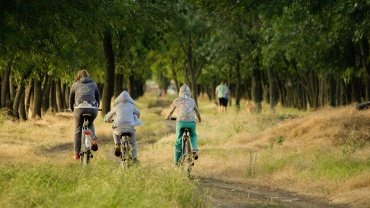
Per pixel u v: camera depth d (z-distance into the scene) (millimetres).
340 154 47500
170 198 30047
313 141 56812
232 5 73062
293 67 145000
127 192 27422
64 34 50938
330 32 83000
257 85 138125
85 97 43719
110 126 85625
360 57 98125
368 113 62219
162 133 85312
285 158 48438
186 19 136750
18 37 45438
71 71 86562
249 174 46906
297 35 94750
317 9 66125
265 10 67438
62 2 44344
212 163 51062
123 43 110062
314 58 99375
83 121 44219
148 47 108125
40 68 82000
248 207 34688
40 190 29328
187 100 45625
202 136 68812
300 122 63031
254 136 64688
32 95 118562
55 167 34719
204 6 78375
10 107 95750
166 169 35281
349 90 115812
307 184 42406
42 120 96438
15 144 61719
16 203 27781
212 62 153125
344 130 57719
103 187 27609
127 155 43062
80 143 44156
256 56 131875
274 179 44938
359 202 35875
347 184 39969
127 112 43750
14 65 71750
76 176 32938
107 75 95875
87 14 46562
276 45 102625
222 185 43062
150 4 78750
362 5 59312
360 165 43500
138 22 75875
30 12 43281
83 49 90188
